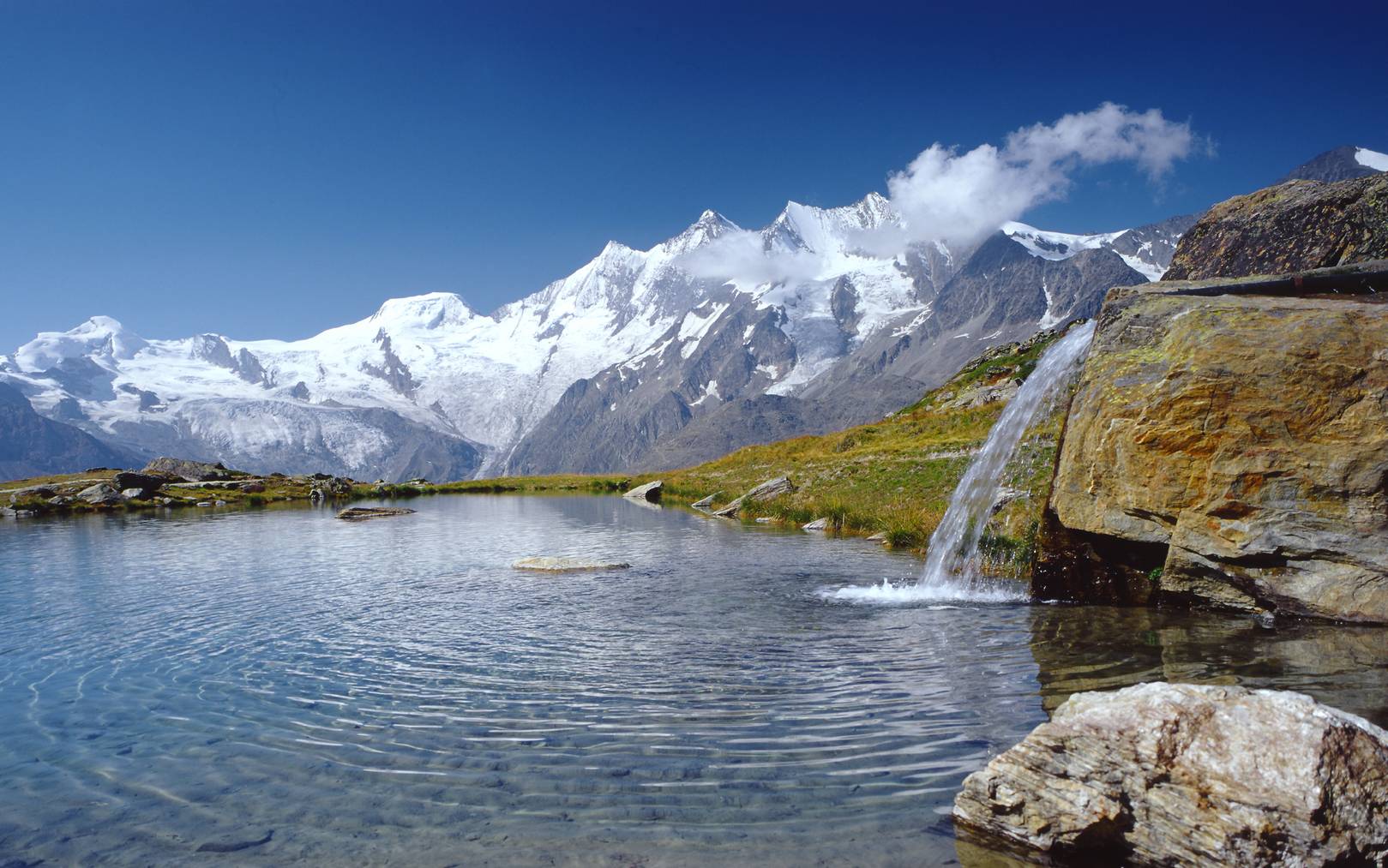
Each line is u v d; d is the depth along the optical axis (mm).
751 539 35188
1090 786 7066
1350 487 14367
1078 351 22719
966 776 8359
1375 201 19125
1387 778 6344
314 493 83250
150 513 61438
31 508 63594
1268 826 6258
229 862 6930
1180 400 16234
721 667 13203
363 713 10992
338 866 6840
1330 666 11680
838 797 8086
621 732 10094
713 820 7617
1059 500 18297
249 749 9672
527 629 16422
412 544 35594
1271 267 20688
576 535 39469
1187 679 11320
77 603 20031
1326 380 14773
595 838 7289
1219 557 15555
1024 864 6852
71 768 9133
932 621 16500
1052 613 16953
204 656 14289
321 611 18703
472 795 8258
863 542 32844
